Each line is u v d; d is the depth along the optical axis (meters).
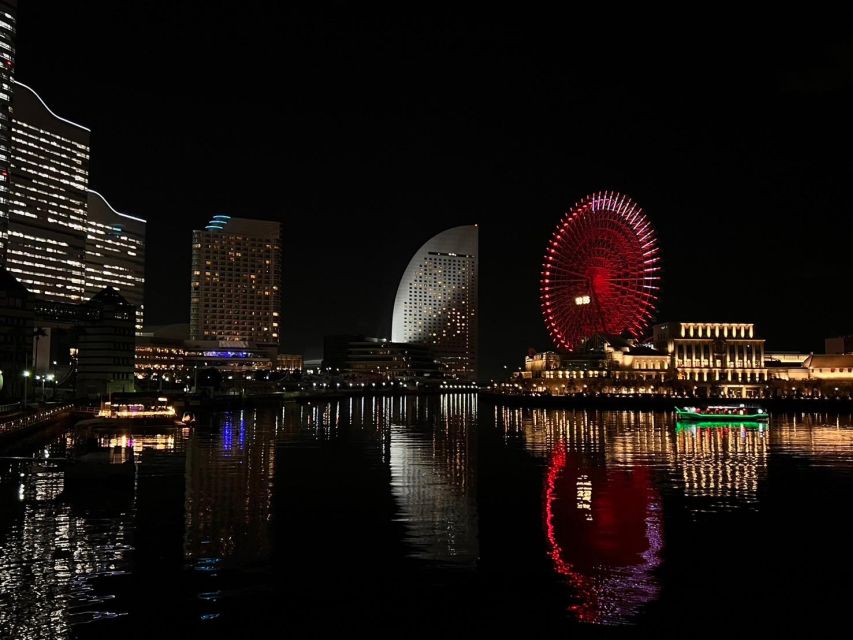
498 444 99.94
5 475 66.75
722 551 41.50
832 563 39.31
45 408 119.56
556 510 52.16
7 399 140.75
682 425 138.75
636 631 30.75
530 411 199.88
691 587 35.56
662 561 39.62
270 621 31.36
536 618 31.81
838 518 49.66
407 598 34.00
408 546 42.12
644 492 59.44
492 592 34.78
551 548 41.97
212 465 74.25
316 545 42.22
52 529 45.66
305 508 52.25
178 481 63.81
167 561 39.03
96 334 171.00
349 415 179.38
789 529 46.66
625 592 34.97
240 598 33.81
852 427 133.00
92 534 44.44
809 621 31.77
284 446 94.50
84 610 32.34
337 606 32.97
